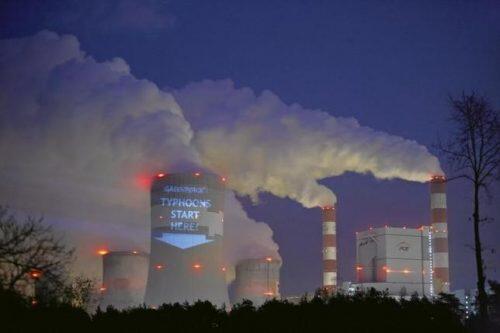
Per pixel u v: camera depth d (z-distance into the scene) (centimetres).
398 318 3553
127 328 3547
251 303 3694
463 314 4034
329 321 3512
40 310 3309
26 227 3112
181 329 3538
